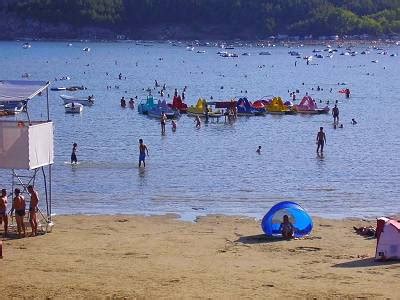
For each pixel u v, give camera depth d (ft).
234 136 300.81
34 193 149.38
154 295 109.91
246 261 131.03
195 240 147.74
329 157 253.03
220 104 356.38
